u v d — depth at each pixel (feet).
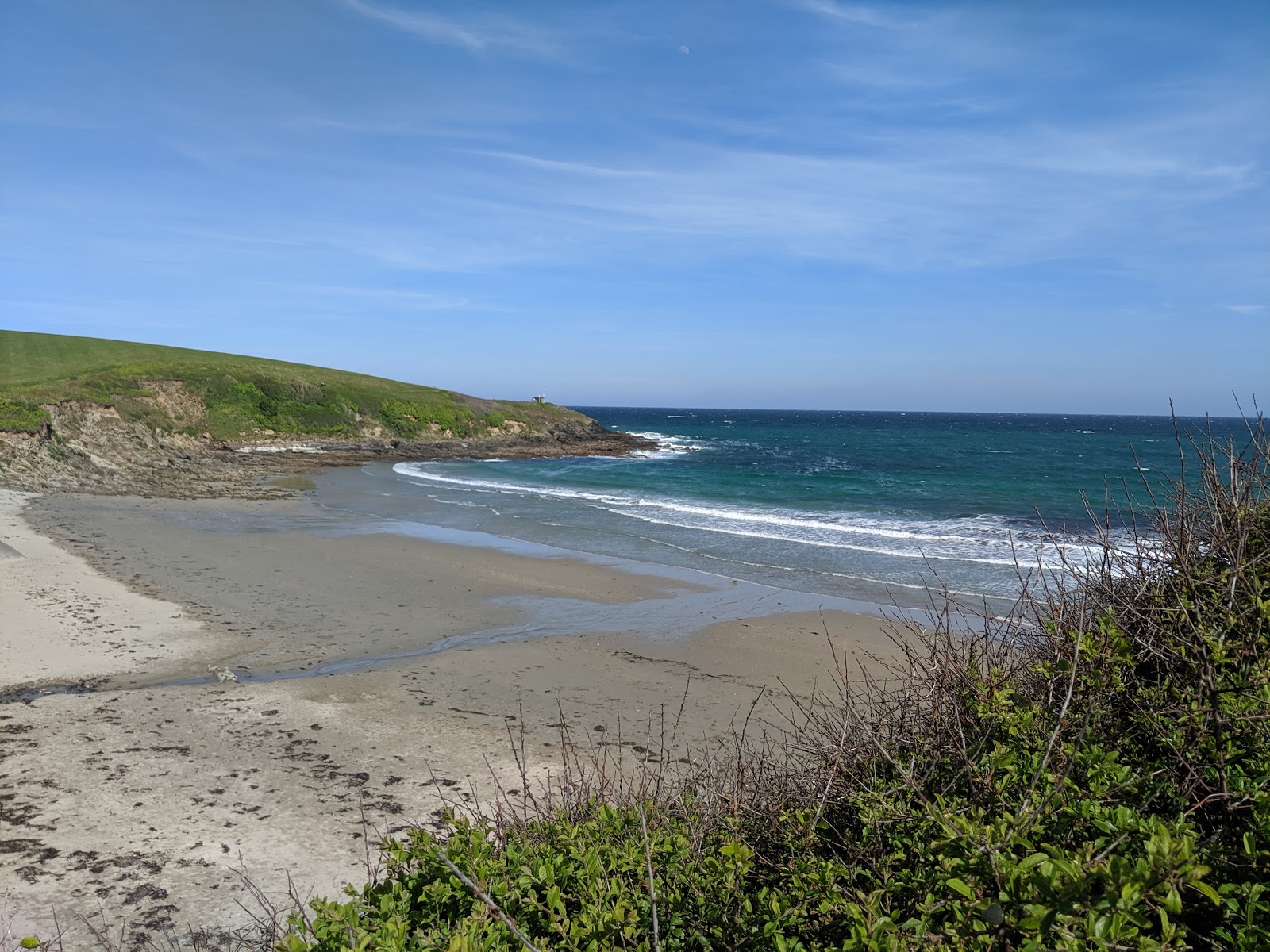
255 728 23.59
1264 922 6.57
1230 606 9.12
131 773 20.25
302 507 77.05
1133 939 5.80
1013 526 65.98
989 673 10.41
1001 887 6.59
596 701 27.07
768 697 27.48
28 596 36.78
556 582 46.19
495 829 10.84
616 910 7.82
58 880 15.44
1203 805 7.95
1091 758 8.39
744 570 49.52
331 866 16.16
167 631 33.40
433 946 7.59
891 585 44.73
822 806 9.50
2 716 23.57
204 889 15.29
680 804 11.53
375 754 22.04
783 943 7.29
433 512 75.15
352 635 34.55
